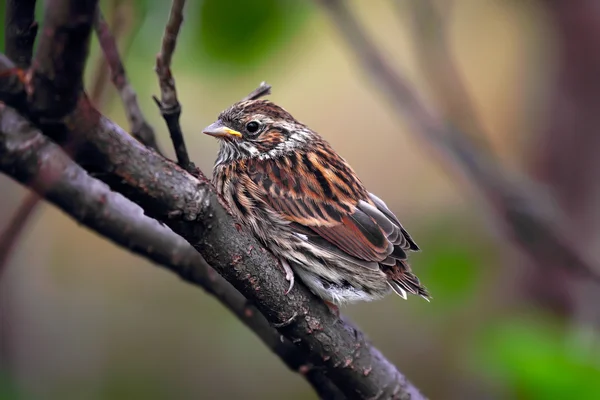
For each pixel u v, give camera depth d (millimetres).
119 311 15312
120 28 7094
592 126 13156
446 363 14117
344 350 6707
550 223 11391
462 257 11219
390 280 8422
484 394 11641
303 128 9375
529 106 14422
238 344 15328
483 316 12969
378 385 6879
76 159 5082
